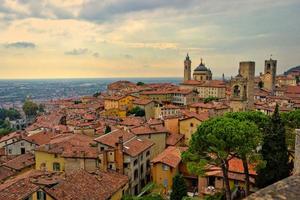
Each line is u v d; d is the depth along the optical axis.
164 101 188.62
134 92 192.00
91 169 64.06
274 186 14.51
